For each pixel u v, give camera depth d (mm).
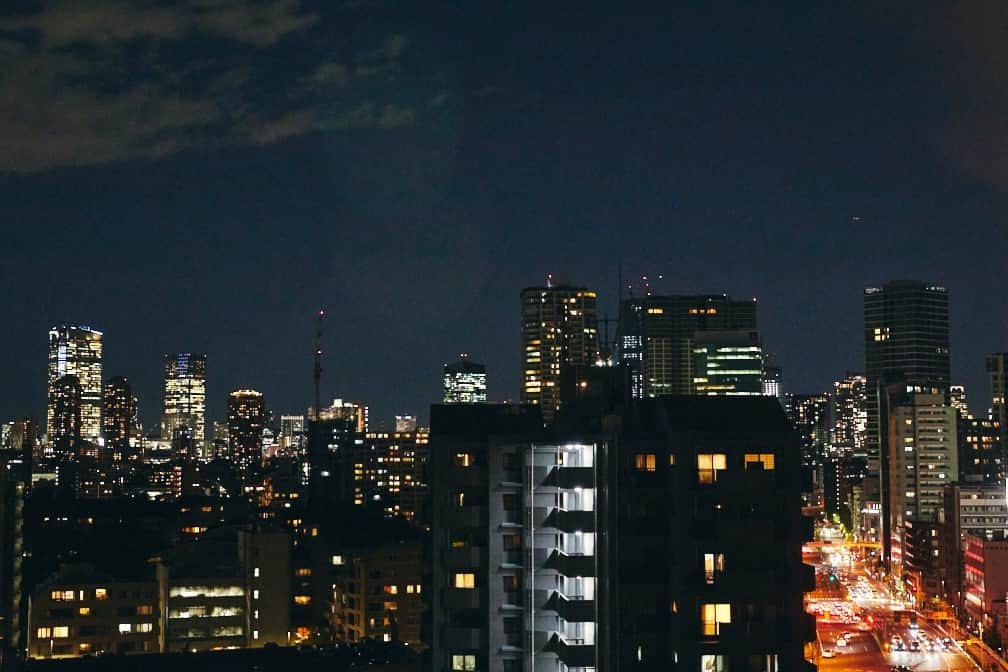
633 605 97812
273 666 169750
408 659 171250
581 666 98750
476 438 109938
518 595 104938
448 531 107375
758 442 97812
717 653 95000
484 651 104688
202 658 173125
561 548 102562
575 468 101438
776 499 97188
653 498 99000
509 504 106250
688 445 97438
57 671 167250
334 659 172750
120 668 168750
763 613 95812
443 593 108188
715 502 96938
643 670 96875
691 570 96125
